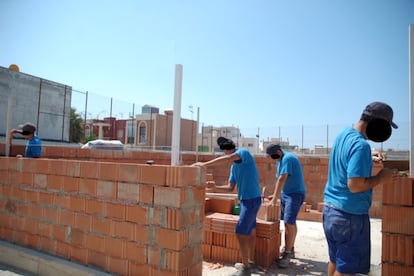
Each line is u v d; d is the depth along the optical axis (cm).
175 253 311
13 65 1700
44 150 722
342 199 258
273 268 455
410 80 292
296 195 484
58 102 1894
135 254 335
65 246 395
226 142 430
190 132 3344
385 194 278
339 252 259
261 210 482
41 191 424
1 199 476
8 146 565
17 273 403
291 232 478
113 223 353
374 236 701
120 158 900
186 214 321
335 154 273
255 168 426
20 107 1677
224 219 469
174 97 355
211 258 477
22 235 444
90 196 374
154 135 3031
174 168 316
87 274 352
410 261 265
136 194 338
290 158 484
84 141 2205
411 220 266
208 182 738
